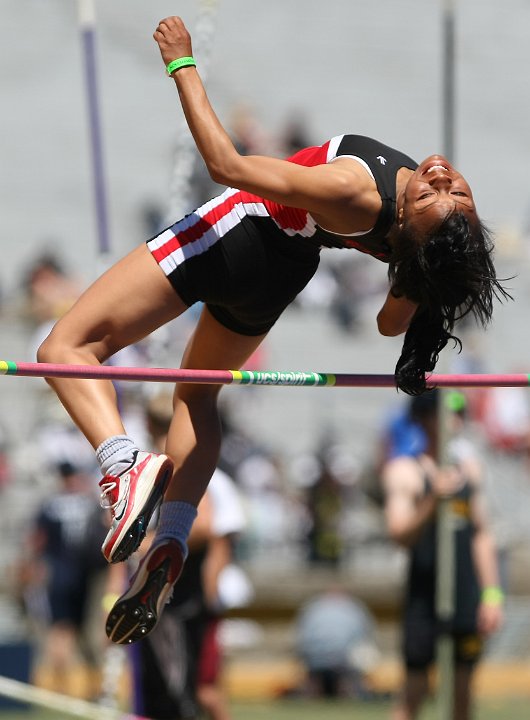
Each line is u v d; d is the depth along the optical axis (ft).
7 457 132.77
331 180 45.09
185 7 193.57
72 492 113.29
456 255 45.09
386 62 196.65
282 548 134.62
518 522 142.10
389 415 138.41
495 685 128.16
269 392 153.58
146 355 95.30
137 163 179.42
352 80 193.26
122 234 173.17
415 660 82.53
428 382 50.14
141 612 49.49
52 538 111.96
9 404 136.67
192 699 74.59
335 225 46.68
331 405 154.81
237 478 132.36
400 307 49.80
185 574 74.54
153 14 192.75
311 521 134.82
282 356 159.12
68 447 127.85
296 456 147.23
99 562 111.75
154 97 185.88
